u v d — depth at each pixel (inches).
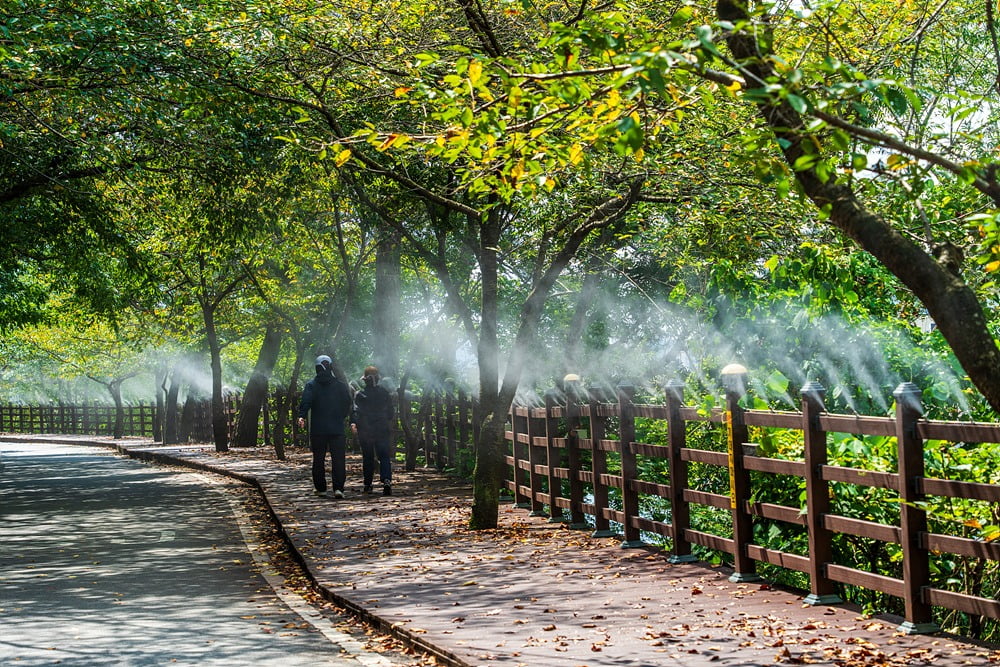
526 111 227.8
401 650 286.8
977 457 313.1
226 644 297.3
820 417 303.7
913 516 267.3
